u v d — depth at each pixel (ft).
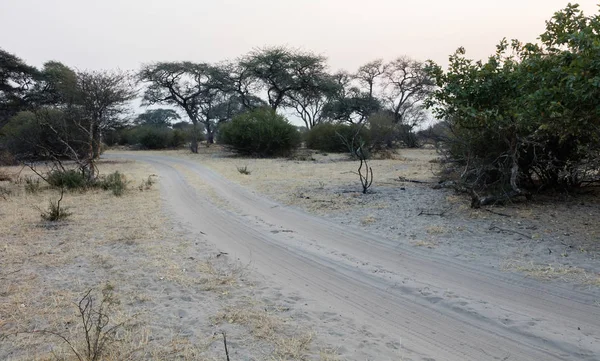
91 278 18.72
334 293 17.17
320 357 11.97
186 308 15.47
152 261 21.02
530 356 12.14
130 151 144.25
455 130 38.96
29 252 22.74
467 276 18.49
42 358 11.92
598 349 12.25
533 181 37.60
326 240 25.50
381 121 108.58
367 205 34.73
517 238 23.45
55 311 15.17
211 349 12.44
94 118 77.25
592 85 17.85
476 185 34.32
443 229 26.08
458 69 32.24
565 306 15.11
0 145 89.61
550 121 22.45
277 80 135.74
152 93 133.69
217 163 85.46
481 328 13.89
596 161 30.04
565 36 20.48
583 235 23.34
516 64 30.30
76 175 48.93
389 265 20.51
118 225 29.14
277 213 34.14
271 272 19.77
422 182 47.03
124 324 13.99
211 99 154.30
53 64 137.49
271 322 14.23
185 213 34.12
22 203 38.11
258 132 100.12
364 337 13.34
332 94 147.54
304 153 108.99
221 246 24.20
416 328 14.03
